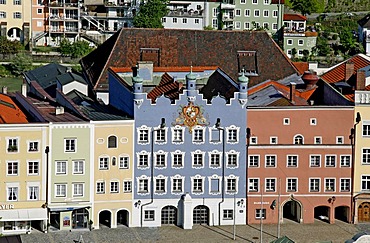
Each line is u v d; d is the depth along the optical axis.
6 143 182.50
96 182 187.62
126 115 192.50
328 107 191.62
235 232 187.88
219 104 189.88
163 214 191.88
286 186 192.62
